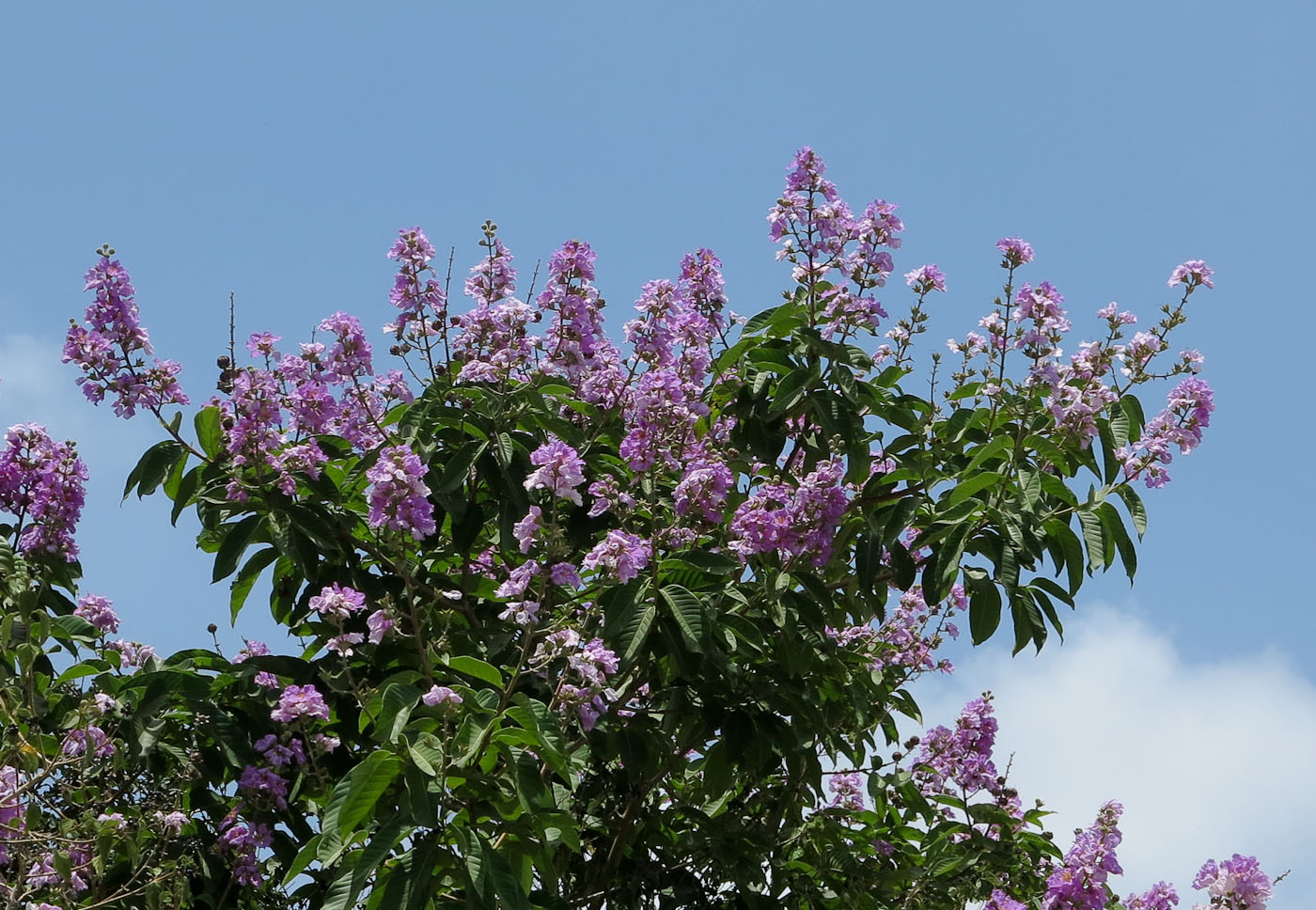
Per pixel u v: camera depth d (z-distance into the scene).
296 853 7.06
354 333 7.27
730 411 8.12
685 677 7.16
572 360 7.65
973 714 9.33
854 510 7.86
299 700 6.36
